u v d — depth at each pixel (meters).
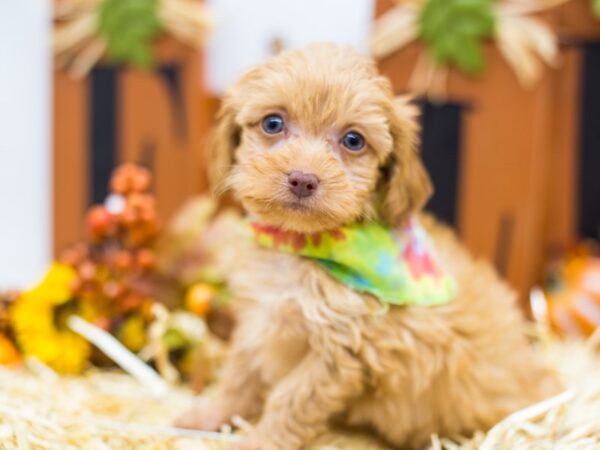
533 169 0.54
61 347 0.47
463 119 0.55
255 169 0.33
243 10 0.58
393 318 0.35
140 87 0.57
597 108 0.55
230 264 0.43
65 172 0.59
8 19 0.59
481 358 0.38
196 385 0.45
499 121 0.54
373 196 0.36
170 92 0.57
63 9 0.57
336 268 0.35
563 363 0.48
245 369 0.40
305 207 0.32
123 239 0.50
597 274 0.54
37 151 0.61
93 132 0.58
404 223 0.37
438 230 0.44
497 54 0.54
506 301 0.42
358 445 0.39
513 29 0.53
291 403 0.35
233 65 0.59
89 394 0.43
